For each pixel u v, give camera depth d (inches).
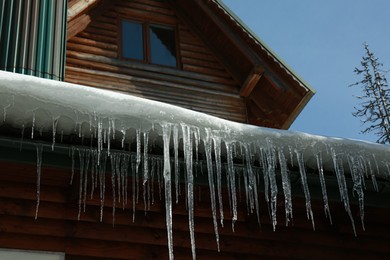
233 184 153.7
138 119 140.4
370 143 165.8
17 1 209.9
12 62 194.5
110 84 296.7
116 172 150.3
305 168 160.6
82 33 309.0
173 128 144.3
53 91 131.6
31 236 163.2
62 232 165.8
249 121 322.3
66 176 163.8
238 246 183.8
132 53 324.5
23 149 138.3
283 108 306.3
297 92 290.2
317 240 191.0
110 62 304.2
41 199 166.4
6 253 158.4
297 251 188.5
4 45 198.2
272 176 155.8
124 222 173.2
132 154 147.6
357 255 194.2
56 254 163.3
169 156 149.8
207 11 323.0
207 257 179.9
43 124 133.8
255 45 303.6
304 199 178.4
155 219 177.6
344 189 163.5
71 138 140.3
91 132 138.4
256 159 154.9
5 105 127.7
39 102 130.2
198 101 314.5
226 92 325.4
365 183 165.6
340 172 161.6
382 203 172.2
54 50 207.2
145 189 174.1
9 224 161.3
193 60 331.6
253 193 168.2
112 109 137.7
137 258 172.1
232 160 153.2
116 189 173.5
